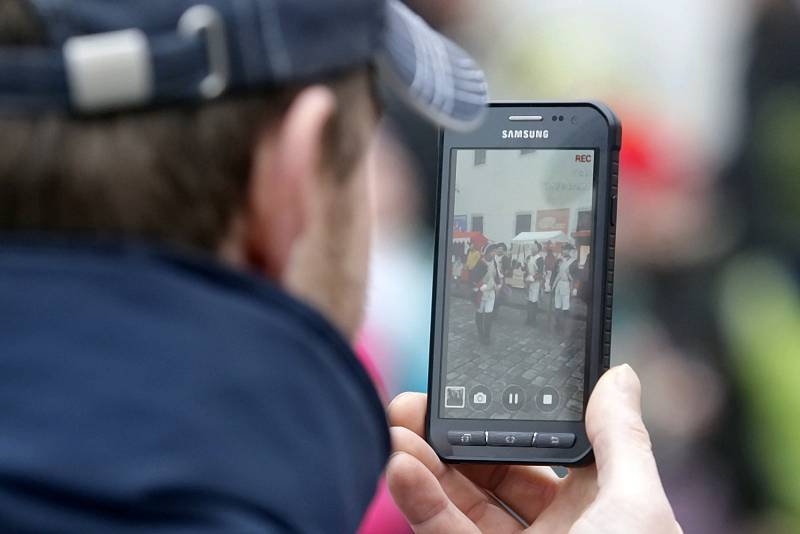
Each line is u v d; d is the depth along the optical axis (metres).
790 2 6.91
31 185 1.36
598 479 2.16
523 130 2.36
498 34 7.02
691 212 6.53
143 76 1.35
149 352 1.34
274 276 1.48
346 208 1.55
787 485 6.07
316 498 1.40
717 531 6.04
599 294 2.32
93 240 1.38
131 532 1.29
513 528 2.38
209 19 1.37
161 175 1.38
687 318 6.33
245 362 1.37
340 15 1.46
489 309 2.36
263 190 1.43
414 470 2.24
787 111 6.80
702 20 6.97
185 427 1.33
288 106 1.44
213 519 1.30
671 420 6.16
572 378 2.32
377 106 1.59
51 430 1.31
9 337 1.34
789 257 6.54
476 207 2.36
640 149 6.66
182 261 1.39
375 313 5.29
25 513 1.28
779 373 6.17
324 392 1.42
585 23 6.99
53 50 1.34
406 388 5.24
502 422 2.33
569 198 2.35
